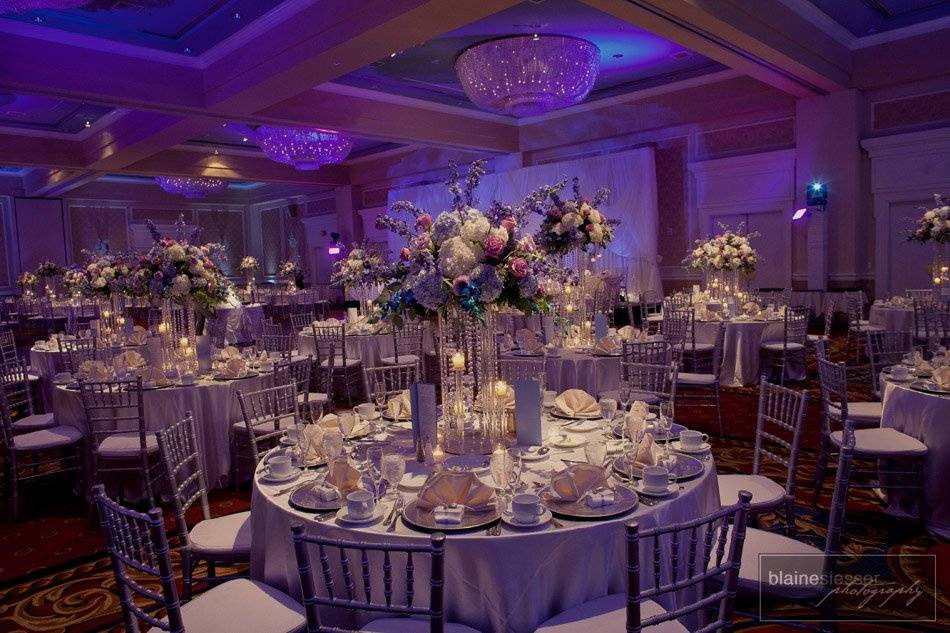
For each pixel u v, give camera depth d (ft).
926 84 32.22
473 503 7.34
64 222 64.18
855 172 34.17
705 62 34.96
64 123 39.99
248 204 76.79
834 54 31.89
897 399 13.24
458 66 29.99
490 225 9.59
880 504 13.69
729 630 6.23
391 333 25.53
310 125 35.78
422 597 6.96
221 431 16.15
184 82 29.81
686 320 23.54
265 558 8.21
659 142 41.78
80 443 16.08
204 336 17.22
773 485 10.44
